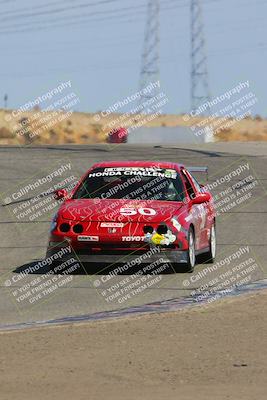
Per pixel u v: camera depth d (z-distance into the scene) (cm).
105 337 2883
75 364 2547
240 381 2356
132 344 2784
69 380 2377
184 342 2806
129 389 2280
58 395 2225
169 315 3222
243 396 2197
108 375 2428
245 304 3381
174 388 2284
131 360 2591
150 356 2636
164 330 2973
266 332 2923
